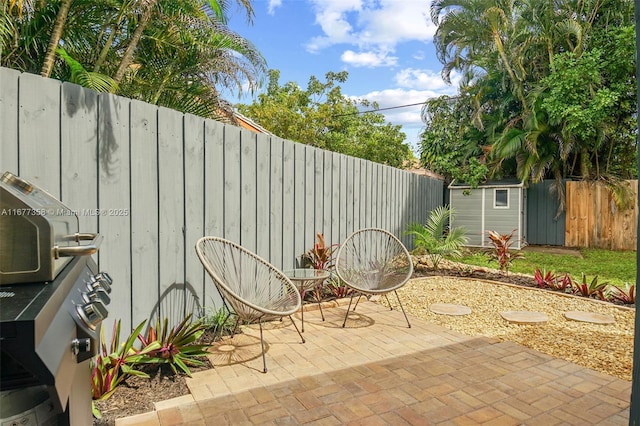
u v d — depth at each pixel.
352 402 2.27
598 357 2.98
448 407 2.22
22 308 0.82
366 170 6.08
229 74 4.73
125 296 2.73
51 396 0.86
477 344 3.26
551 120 9.62
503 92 11.03
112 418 2.04
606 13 9.57
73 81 3.09
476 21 10.66
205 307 3.34
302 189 4.57
